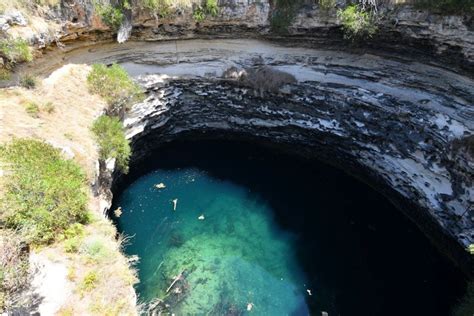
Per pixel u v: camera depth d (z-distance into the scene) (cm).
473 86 1733
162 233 1953
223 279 1752
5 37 1745
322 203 2164
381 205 2138
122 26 2047
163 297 1652
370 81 2005
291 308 1670
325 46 2130
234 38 2245
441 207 1797
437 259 1875
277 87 2148
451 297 1722
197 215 2066
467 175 1645
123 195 2147
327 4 1925
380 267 1852
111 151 1800
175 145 2505
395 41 1900
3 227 1128
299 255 1895
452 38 1702
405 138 1877
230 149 2502
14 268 1039
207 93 2291
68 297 1059
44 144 1434
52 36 1928
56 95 1828
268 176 2325
